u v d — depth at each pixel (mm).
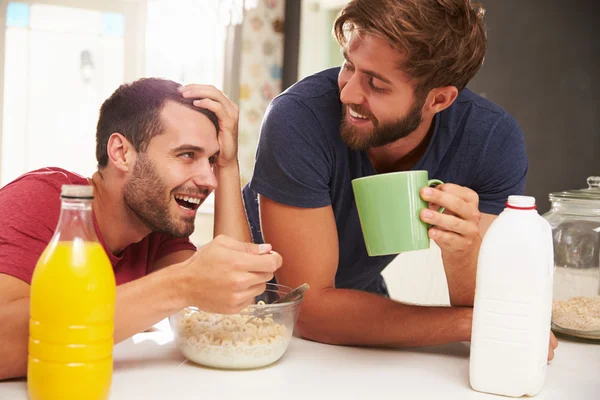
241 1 4621
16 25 4480
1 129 4496
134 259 1291
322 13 4641
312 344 1229
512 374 981
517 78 3449
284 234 1253
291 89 1295
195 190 1134
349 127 1190
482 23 1226
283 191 1236
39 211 1031
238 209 1364
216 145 1150
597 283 1396
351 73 1165
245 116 4777
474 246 1144
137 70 4641
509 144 1365
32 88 4535
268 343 1037
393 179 1038
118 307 955
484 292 994
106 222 1188
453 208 1057
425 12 1088
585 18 3207
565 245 1406
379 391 985
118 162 1120
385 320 1195
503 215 998
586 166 3250
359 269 1567
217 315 1044
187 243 1366
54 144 4609
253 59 4766
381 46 1092
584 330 1316
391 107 1151
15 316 920
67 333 812
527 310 972
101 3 4566
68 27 4547
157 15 4629
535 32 3371
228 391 949
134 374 1001
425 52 1106
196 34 4660
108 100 1146
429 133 1348
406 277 2883
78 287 808
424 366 1123
